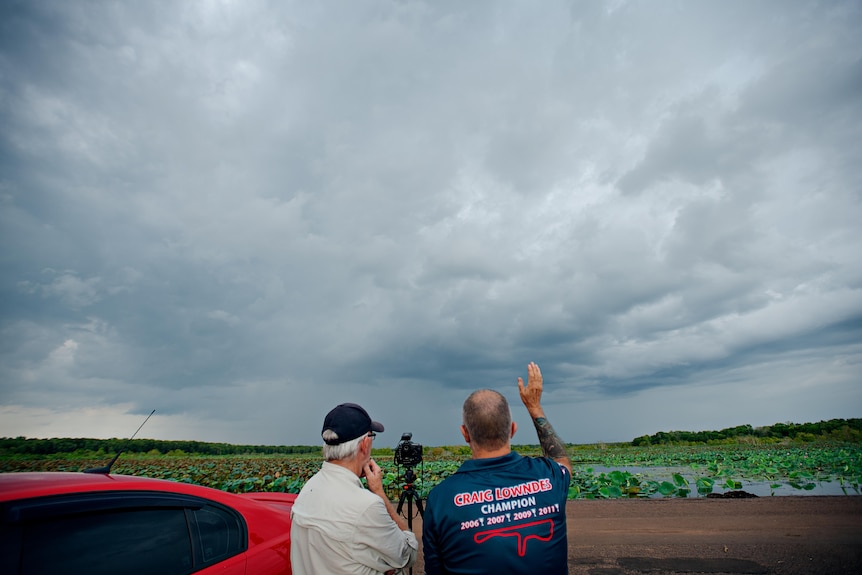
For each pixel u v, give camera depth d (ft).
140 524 8.47
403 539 8.36
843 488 34.24
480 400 7.74
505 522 6.81
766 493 33.55
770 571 16.55
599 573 17.15
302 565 7.90
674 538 20.86
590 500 30.76
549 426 8.68
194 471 51.55
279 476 45.65
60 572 7.13
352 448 8.40
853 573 16.07
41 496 7.58
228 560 9.32
